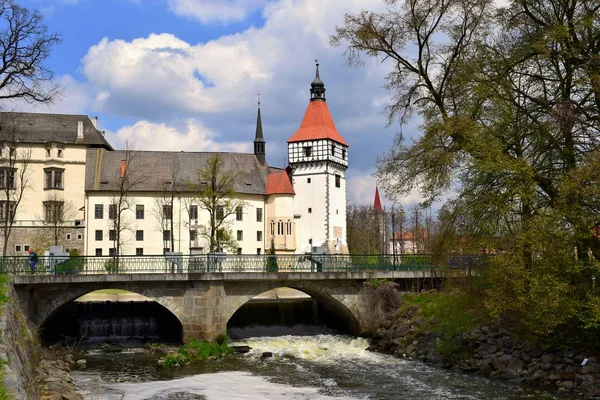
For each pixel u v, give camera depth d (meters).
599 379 22.94
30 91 41.34
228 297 34.94
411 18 27.92
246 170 91.25
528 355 26.64
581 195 21.81
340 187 99.25
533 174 22.70
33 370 21.34
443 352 30.00
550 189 23.95
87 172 80.94
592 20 22.56
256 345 35.19
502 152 23.86
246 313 43.94
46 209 77.81
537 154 24.77
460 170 25.06
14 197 76.50
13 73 40.41
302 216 95.19
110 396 22.75
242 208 86.50
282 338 37.62
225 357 32.09
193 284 33.97
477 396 23.06
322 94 99.19
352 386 25.09
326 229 93.81
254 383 25.62
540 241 21.64
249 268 36.12
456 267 29.20
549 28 23.52
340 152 99.19
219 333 34.00
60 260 33.75
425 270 39.03
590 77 22.53
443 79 27.44
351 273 37.44
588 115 23.83
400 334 34.31
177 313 33.84
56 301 33.00
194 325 33.75
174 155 88.19
